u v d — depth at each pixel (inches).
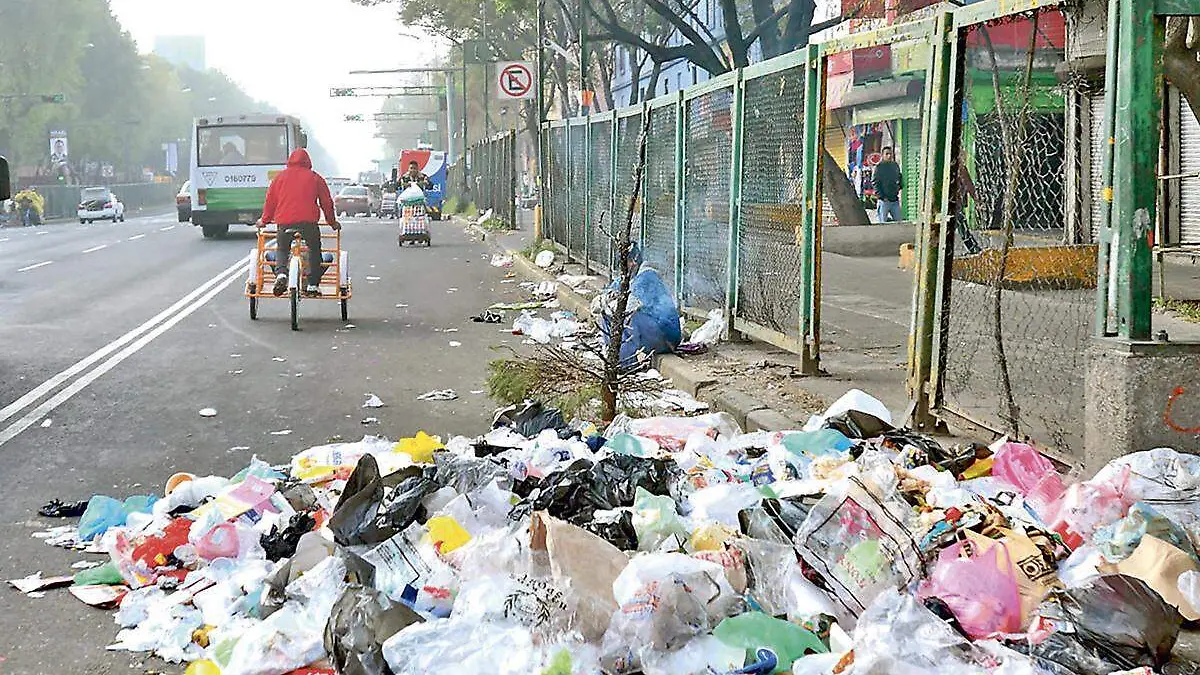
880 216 963.3
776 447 250.5
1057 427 264.1
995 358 308.5
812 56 354.3
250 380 416.5
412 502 204.2
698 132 486.0
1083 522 195.3
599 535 189.9
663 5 1112.8
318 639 174.6
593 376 325.4
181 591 202.4
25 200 2196.1
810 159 359.6
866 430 262.7
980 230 374.0
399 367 443.8
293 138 1275.8
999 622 165.6
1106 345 223.6
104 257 1032.8
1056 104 519.8
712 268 473.1
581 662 159.5
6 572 220.5
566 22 1589.6
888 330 454.9
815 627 169.3
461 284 769.6
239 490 228.8
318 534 200.2
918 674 146.0
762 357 402.6
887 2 934.4
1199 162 609.3
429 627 162.9
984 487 221.9
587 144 731.4
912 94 1024.2
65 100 3176.7
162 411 363.3
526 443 267.9
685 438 273.3
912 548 178.9
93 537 238.4
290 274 548.4
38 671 178.9
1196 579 173.6
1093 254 474.0
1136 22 213.9
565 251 835.4
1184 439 219.1
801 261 368.2
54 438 327.6
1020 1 244.8
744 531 196.4
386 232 1449.3
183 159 5723.4
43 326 560.7
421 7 2044.8
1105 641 153.9
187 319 588.1
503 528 194.7
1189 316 442.0
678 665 157.8
